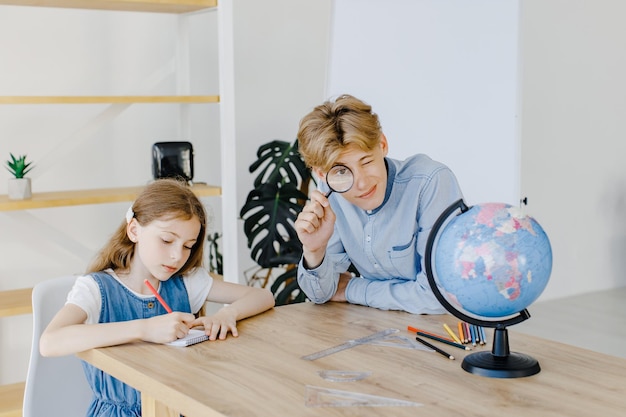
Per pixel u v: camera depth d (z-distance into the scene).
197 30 3.43
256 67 3.65
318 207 1.84
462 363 1.44
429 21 2.71
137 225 1.89
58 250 3.18
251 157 3.66
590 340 4.09
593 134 5.05
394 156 2.82
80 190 3.03
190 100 2.86
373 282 1.96
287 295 3.31
